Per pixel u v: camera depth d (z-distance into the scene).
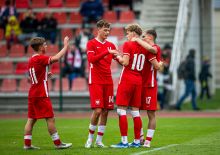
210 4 72.12
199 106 60.22
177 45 59.78
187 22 62.53
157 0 66.25
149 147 28.28
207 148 27.59
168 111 55.19
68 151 26.92
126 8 64.44
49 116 27.78
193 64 55.94
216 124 41.38
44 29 60.47
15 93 58.66
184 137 33.06
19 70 60.94
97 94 28.44
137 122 28.34
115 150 27.08
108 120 45.47
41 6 66.94
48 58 27.61
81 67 58.38
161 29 63.41
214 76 78.75
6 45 62.03
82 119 47.59
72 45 59.56
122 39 61.25
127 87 28.14
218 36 85.19
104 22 28.72
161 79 55.94
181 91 61.84
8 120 47.88
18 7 66.94
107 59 28.78
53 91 57.91
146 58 28.25
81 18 64.56
